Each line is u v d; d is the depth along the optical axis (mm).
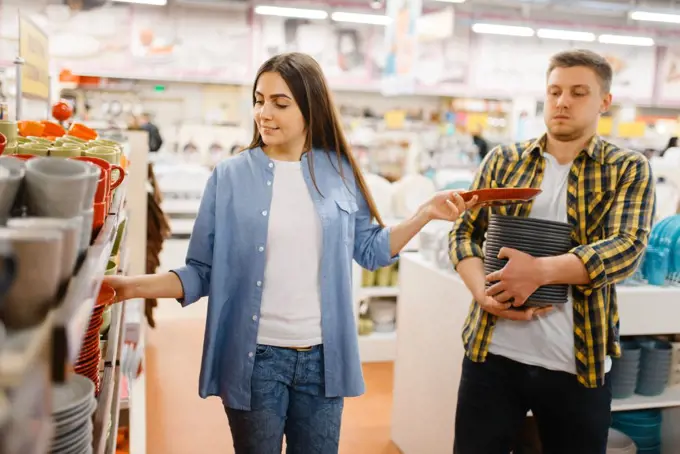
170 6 8242
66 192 812
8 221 702
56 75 6020
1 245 580
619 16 10500
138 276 1755
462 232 2277
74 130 2145
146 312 4965
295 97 1806
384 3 8961
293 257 1812
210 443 3471
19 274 590
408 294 3342
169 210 6820
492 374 2135
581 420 2021
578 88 1985
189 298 1809
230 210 1821
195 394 4117
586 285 1948
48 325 586
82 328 682
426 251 3311
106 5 8016
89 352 1299
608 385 2070
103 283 1468
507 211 2146
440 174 7156
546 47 9609
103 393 1312
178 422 3699
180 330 5508
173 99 8992
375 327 5070
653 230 2852
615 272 1914
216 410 3896
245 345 1792
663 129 8891
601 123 6809
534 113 8883
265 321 1802
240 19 8531
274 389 1803
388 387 4418
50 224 698
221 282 1806
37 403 557
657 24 10125
